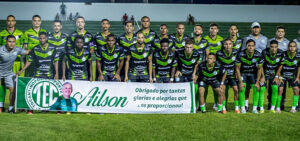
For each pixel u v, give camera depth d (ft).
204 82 29.12
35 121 24.85
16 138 20.76
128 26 29.19
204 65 28.50
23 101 27.55
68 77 28.63
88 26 102.32
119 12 110.93
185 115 27.91
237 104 29.43
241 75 29.81
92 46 29.19
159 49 28.89
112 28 102.42
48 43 28.30
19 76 29.81
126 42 29.25
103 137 21.36
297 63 30.09
